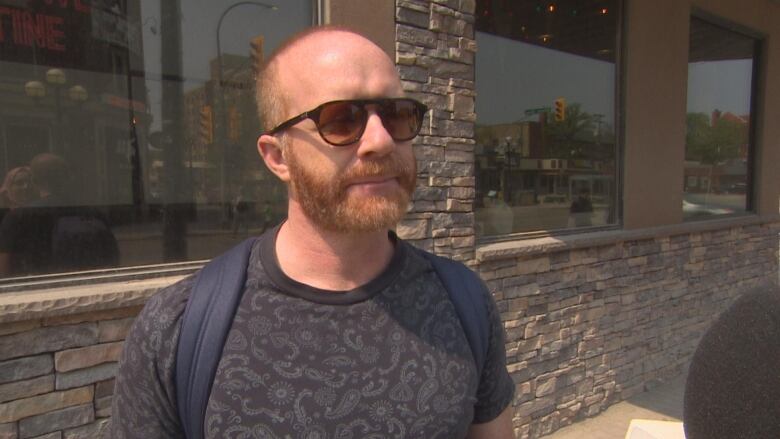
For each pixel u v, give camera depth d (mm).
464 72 3342
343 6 2844
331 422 1043
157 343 1091
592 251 4234
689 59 5262
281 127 1160
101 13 2393
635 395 4676
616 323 4453
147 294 2312
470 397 1162
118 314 2309
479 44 3771
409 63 3084
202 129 2664
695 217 5449
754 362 700
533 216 4105
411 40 3096
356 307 1142
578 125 4371
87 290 2242
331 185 1112
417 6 3111
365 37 1226
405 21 3072
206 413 1062
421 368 1117
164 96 2562
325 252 1163
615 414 4348
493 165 3869
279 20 2848
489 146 3844
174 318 1100
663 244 4836
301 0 2904
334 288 1169
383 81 1146
